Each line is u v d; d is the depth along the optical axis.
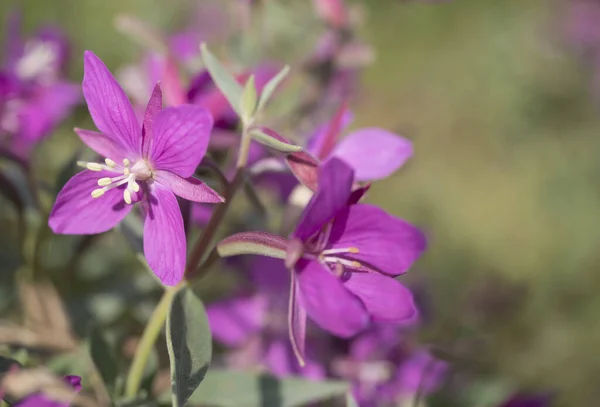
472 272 0.79
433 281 0.64
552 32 1.07
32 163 0.41
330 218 0.32
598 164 0.99
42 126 0.42
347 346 0.42
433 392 0.43
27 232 0.41
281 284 0.42
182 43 0.46
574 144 1.02
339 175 0.31
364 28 0.78
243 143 0.33
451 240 0.84
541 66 1.05
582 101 1.05
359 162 0.35
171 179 0.32
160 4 0.69
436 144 1.03
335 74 0.47
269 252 0.32
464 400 0.46
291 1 0.49
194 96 0.35
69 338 0.38
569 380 0.65
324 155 0.35
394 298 0.32
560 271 0.85
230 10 0.51
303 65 0.46
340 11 0.46
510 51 1.07
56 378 0.31
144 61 0.43
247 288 0.42
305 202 0.38
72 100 0.42
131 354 0.40
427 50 1.09
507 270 0.84
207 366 0.33
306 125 0.46
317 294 0.31
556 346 0.66
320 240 0.32
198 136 0.31
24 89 0.42
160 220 0.32
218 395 0.36
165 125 0.31
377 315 0.32
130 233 0.35
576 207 0.96
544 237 0.92
